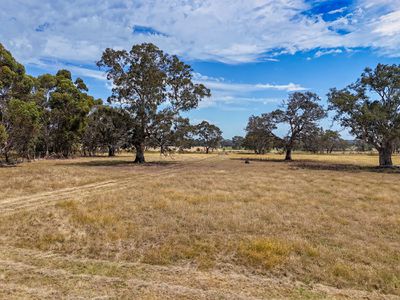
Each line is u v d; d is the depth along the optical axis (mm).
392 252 5922
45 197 11578
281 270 5137
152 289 4324
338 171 24922
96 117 46562
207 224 7766
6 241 6465
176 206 9727
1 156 34969
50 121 40719
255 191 13102
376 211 9461
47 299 3936
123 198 11172
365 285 4633
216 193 12328
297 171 24703
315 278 4859
